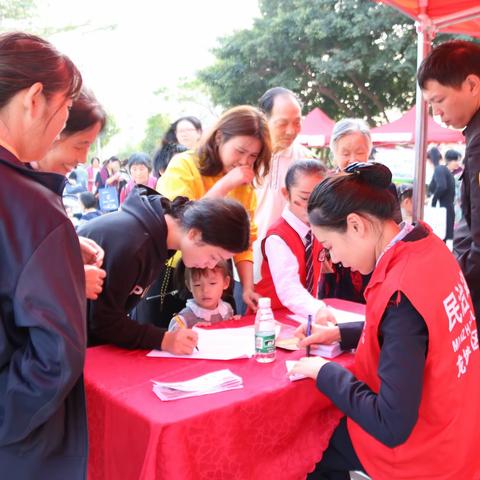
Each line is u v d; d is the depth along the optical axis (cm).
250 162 230
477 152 206
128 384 140
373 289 125
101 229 163
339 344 168
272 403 135
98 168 827
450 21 289
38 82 96
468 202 217
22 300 92
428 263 120
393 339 116
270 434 136
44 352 94
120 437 129
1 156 97
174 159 243
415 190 301
